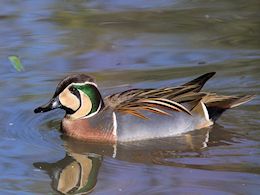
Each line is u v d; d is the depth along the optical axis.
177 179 12.17
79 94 14.29
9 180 12.41
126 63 17.25
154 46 18.12
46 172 12.79
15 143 13.95
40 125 14.86
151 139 14.09
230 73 16.64
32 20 20.06
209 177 12.19
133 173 12.55
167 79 16.39
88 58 17.52
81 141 14.18
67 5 21.38
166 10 20.92
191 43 18.30
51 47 18.17
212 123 14.50
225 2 21.50
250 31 19.00
